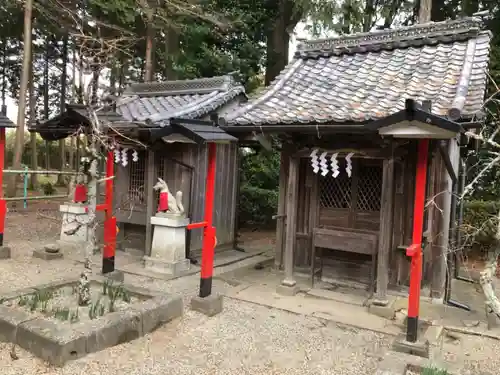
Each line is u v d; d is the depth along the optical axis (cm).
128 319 450
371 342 488
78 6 1197
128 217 861
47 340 389
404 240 655
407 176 648
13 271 699
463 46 702
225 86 946
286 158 777
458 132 394
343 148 605
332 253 714
